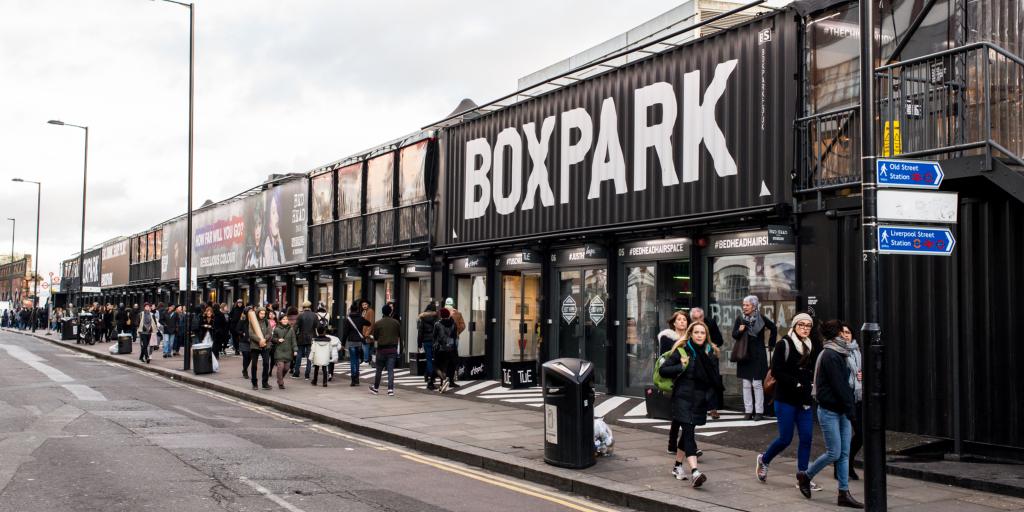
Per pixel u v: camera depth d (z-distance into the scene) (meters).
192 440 10.98
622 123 15.72
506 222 19.09
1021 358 9.26
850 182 11.38
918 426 10.34
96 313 39.78
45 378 20.19
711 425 12.02
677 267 14.84
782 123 12.59
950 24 10.58
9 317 74.62
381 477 8.95
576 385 9.10
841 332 7.62
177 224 47.91
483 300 20.56
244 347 20.45
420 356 21.20
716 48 13.81
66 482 8.02
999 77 9.95
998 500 7.65
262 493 7.80
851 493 7.90
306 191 30.67
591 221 16.36
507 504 7.80
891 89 9.77
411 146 23.62
